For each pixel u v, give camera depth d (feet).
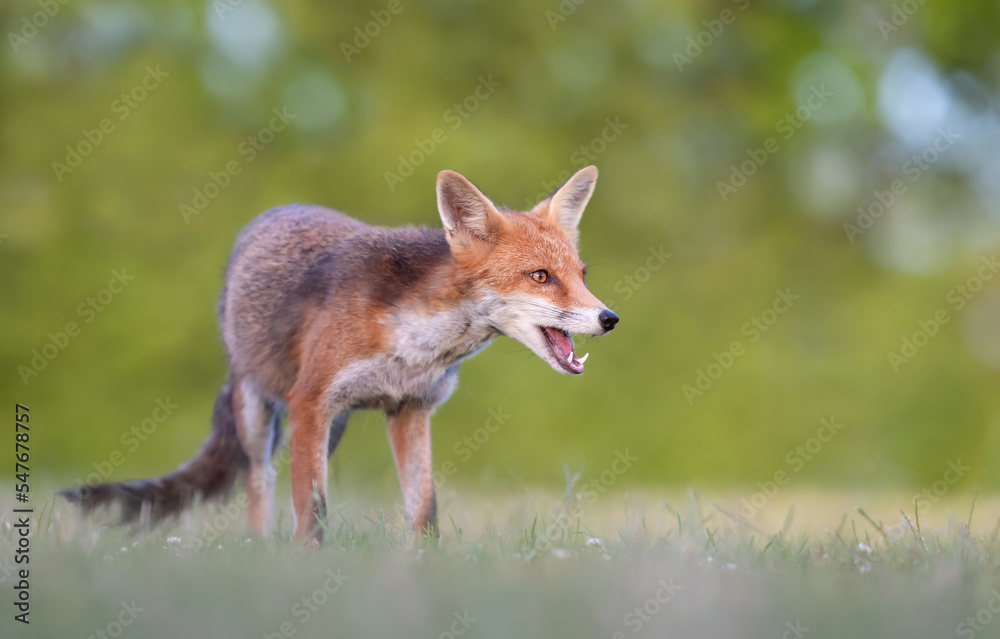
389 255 24.41
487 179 67.10
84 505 25.61
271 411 27.78
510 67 74.79
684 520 27.37
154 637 12.40
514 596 14.51
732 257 75.56
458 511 30.09
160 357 66.64
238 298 27.76
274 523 28.07
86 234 68.85
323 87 73.56
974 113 79.97
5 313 67.26
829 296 76.07
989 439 71.67
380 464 47.67
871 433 70.79
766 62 79.00
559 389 68.90
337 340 23.63
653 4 74.95
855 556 19.24
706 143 77.92
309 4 73.15
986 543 20.68
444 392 25.13
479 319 24.00
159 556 17.94
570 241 25.18
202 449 29.76
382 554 18.16
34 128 69.05
